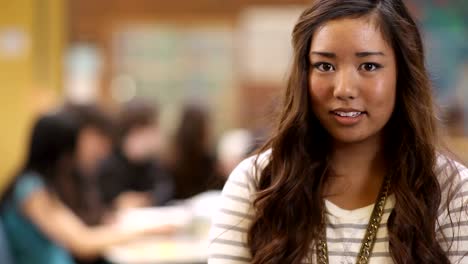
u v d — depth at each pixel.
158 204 4.45
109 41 6.31
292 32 1.43
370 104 1.34
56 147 3.17
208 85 6.38
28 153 3.21
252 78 6.33
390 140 1.44
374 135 1.44
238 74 6.37
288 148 1.42
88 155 3.50
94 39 6.26
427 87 1.41
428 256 1.34
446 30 5.83
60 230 3.19
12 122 5.79
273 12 6.30
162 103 6.38
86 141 3.48
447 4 5.83
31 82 5.83
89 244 3.26
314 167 1.43
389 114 1.37
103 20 6.25
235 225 1.44
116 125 4.84
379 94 1.33
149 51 6.41
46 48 5.90
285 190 1.41
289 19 6.28
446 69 5.84
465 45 5.82
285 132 1.42
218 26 6.41
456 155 1.47
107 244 3.31
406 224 1.35
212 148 4.98
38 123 3.20
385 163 1.45
